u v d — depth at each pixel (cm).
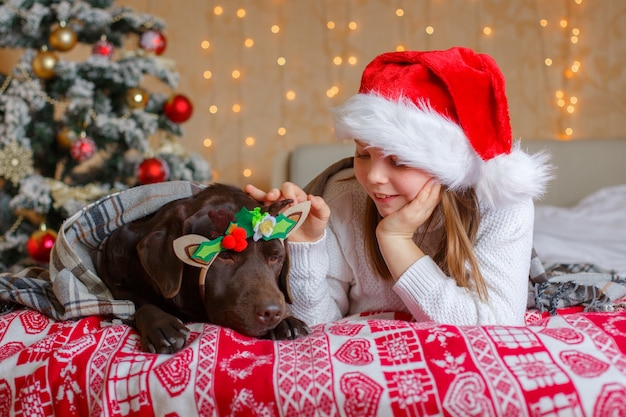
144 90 355
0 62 414
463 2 441
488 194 156
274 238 151
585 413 113
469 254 158
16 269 328
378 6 448
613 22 431
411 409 117
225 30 459
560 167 397
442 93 153
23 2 327
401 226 158
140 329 146
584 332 133
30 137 336
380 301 185
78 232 169
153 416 125
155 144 438
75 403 131
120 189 335
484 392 117
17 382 137
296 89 459
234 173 467
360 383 120
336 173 195
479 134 152
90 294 161
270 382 122
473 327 137
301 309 174
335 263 182
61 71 324
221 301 148
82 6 329
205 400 123
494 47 441
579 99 438
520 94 442
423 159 148
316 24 454
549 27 437
